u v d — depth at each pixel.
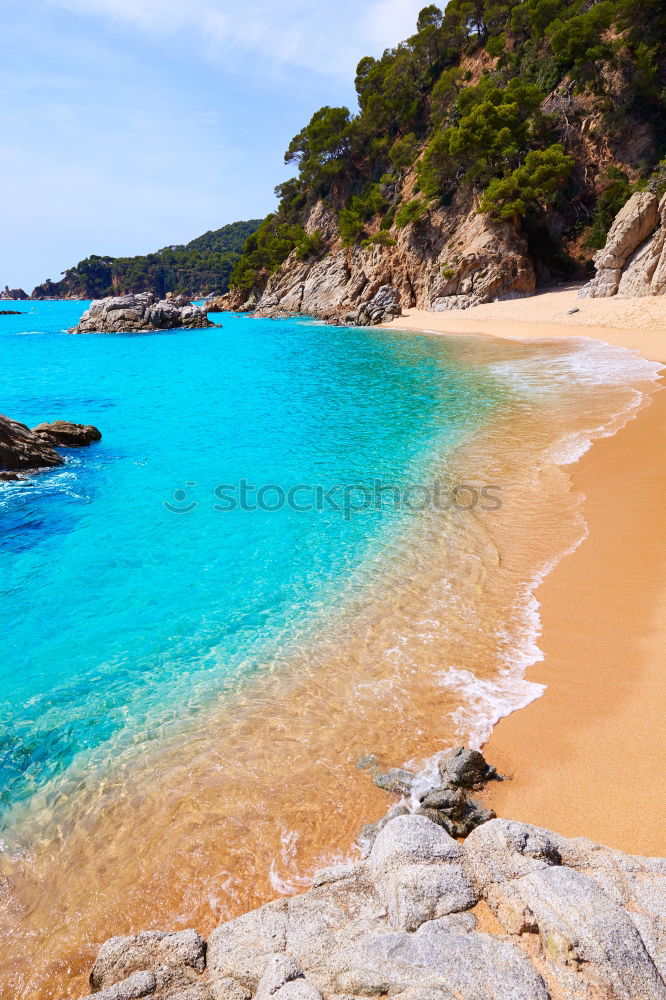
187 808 6.72
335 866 5.33
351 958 4.14
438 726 7.77
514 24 85.38
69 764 7.43
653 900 4.39
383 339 53.59
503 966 3.91
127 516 15.19
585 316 46.47
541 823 6.16
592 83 73.50
